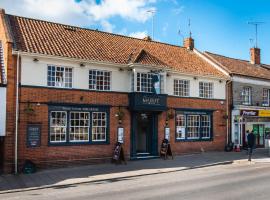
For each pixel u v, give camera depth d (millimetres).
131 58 20781
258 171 16547
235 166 18781
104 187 12734
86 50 19609
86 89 18609
